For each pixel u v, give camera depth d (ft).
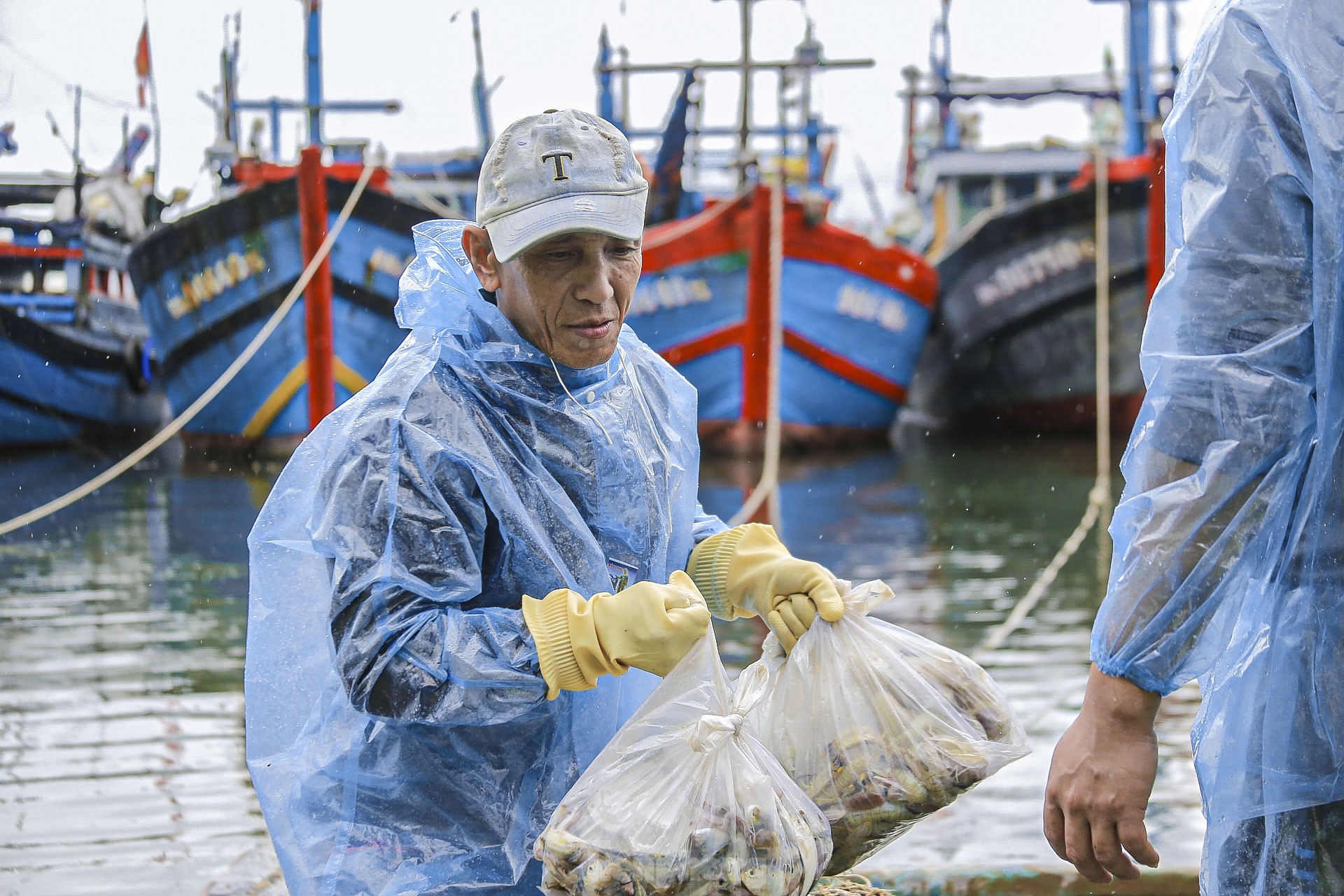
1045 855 9.78
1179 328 5.05
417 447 5.11
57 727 14.57
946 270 56.08
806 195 52.49
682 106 50.75
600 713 5.46
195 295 50.26
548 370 5.41
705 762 5.12
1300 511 4.97
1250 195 4.91
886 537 30.58
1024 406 57.41
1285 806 5.05
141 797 12.17
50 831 11.28
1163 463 5.05
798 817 5.26
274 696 5.43
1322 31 4.92
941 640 18.94
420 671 4.91
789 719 5.76
